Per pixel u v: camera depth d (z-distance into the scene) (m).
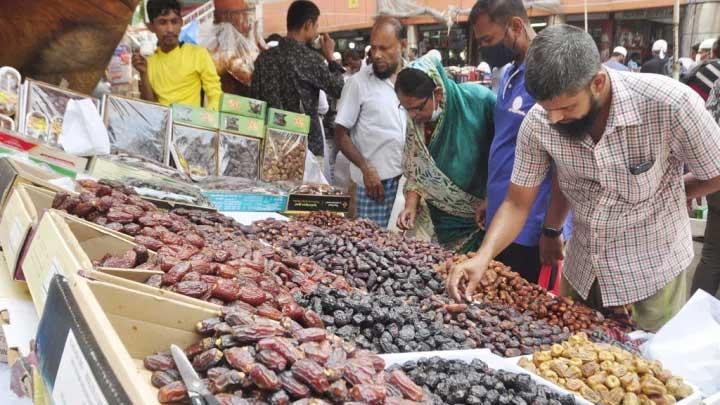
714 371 1.95
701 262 4.38
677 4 4.24
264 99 5.10
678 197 2.33
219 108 4.29
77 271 1.40
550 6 6.33
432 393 1.60
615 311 2.53
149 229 2.06
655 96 2.03
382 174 4.54
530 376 1.75
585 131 2.10
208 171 4.21
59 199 2.15
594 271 2.49
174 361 1.24
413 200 3.71
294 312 1.55
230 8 5.88
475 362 1.78
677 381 1.78
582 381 1.78
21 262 2.01
